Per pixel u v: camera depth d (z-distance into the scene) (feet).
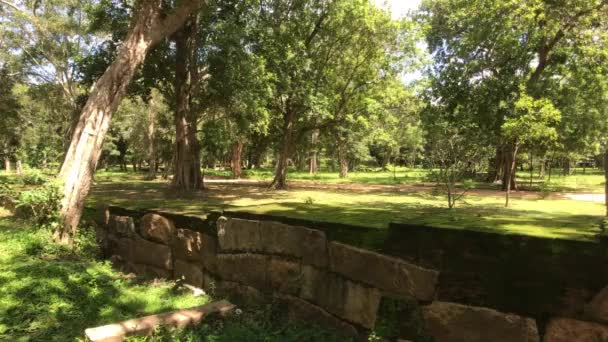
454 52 66.85
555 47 58.95
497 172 78.38
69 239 21.33
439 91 65.92
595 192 57.72
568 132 70.85
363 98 61.11
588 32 51.21
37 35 72.38
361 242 11.63
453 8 67.77
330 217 13.51
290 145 65.16
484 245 9.49
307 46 57.67
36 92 86.74
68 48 76.13
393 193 51.44
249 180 89.61
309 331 11.82
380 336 10.71
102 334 10.58
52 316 12.52
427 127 69.10
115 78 23.52
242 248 15.17
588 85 61.72
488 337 9.28
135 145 111.75
